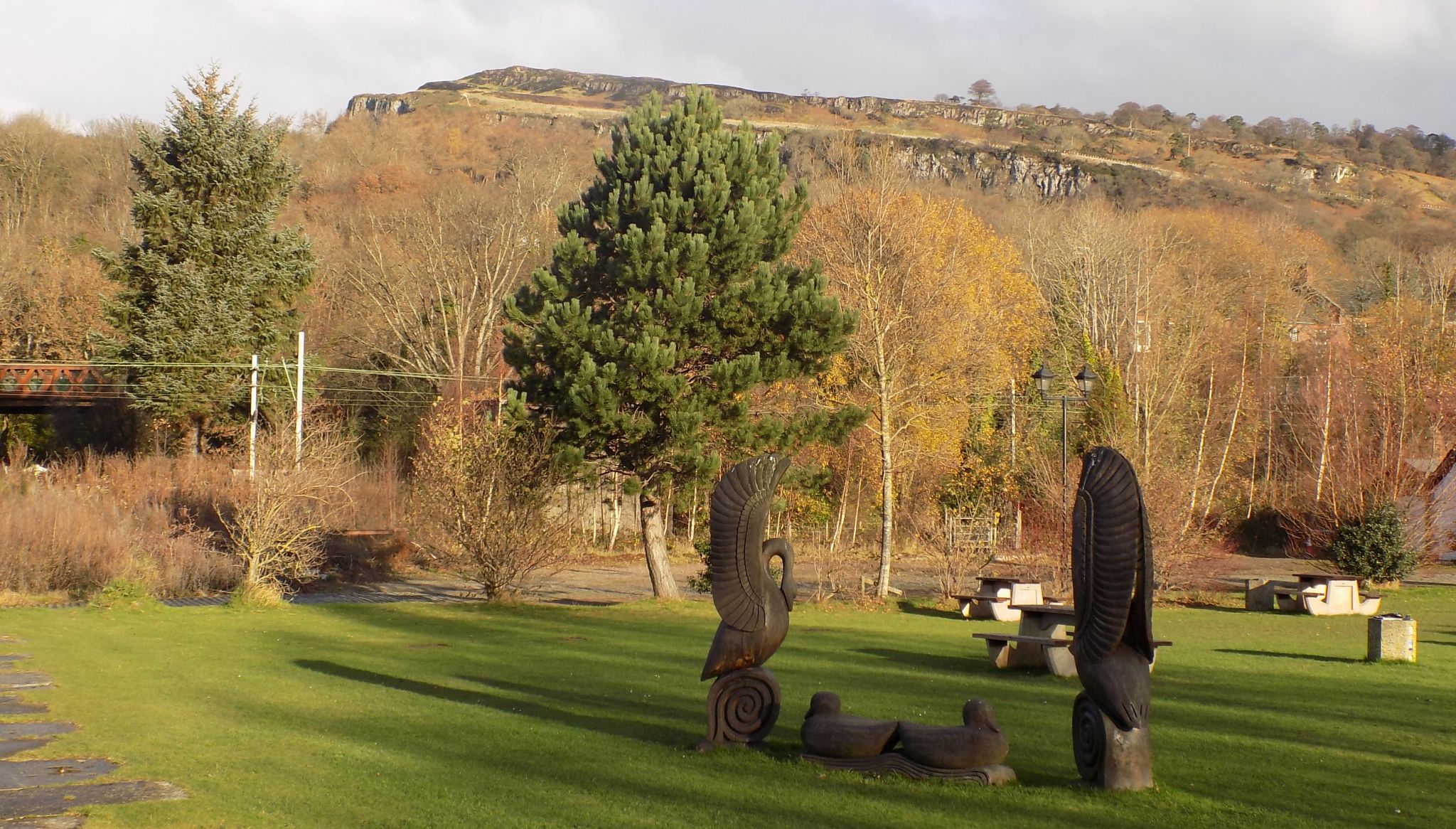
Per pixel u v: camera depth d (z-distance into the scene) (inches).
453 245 2427.4
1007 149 6003.9
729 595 391.9
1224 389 1950.1
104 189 2753.4
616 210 1080.2
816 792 330.3
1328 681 583.5
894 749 356.5
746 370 986.7
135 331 1641.2
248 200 1743.4
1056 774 361.1
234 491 1254.9
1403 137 7411.4
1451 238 4653.1
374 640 746.2
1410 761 385.7
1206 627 901.8
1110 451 344.2
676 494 1076.5
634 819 302.0
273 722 444.1
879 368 1152.2
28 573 994.1
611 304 1111.6
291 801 321.4
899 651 711.7
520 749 391.2
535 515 1046.4
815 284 1047.6
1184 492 1242.0
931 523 1307.8
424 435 1507.1
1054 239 2476.6
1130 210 4141.2
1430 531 1375.5
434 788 335.0
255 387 1385.3
